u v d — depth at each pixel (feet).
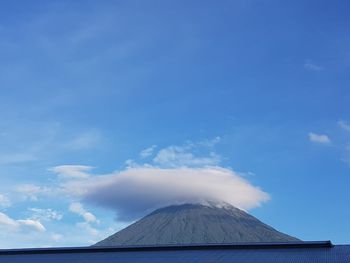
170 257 186.80
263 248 193.98
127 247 211.41
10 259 206.49
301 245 190.29
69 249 216.74
